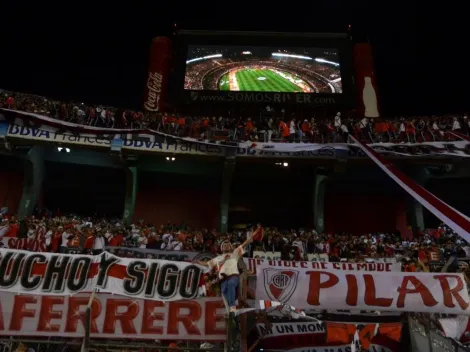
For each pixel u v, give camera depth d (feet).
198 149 85.25
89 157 90.58
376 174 93.86
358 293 27.66
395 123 88.74
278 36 114.93
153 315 26.73
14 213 89.30
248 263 39.93
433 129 86.43
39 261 27.20
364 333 37.52
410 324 36.78
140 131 83.66
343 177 94.27
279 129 89.97
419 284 27.84
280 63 111.96
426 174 90.48
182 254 65.46
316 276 28.04
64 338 27.61
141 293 26.84
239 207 99.55
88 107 87.25
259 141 88.17
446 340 31.53
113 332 26.27
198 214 98.63
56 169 93.86
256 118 106.63
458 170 88.79
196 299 27.07
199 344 29.50
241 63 111.65
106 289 26.63
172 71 108.68
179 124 87.86
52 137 81.05
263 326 37.19
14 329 25.89
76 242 65.51
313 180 93.04
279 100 104.83
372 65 114.11
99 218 95.45
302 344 37.27
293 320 37.70
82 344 25.07
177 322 26.66
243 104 105.60
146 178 97.76
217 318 26.76
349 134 86.28
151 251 65.46
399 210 99.19
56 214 93.56
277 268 28.17
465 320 33.14
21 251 27.35
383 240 81.56
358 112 107.76
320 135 88.02
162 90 107.76
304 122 89.81
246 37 114.42
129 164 87.30
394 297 27.61
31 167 85.05
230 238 73.36
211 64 110.83
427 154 82.94
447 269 50.14
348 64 110.42
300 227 98.53
